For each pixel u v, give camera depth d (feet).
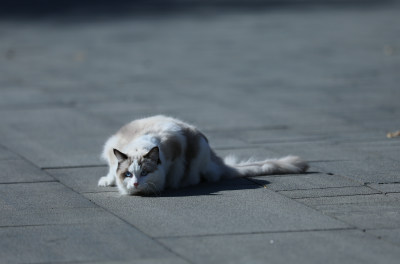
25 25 154.61
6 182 39.32
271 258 26.18
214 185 38.17
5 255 26.94
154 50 113.70
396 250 26.96
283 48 113.70
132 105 68.33
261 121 59.67
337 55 104.83
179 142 37.19
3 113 64.13
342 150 47.47
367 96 71.31
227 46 117.19
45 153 47.37
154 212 32.58
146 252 27.04
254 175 40.16
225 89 77.87
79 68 95.91
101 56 107.76
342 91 74.74
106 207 33.76
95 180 39.78
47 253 27.09
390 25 144.46
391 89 75.36
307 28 141.90
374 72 87.92
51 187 38.14
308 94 73.51
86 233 29.50
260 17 165.58
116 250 27.30
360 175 39.81
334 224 30.35
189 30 141.18
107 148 38.93
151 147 35.70
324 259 26.04
